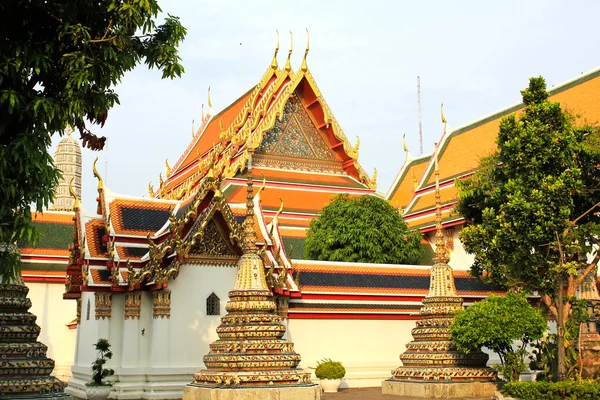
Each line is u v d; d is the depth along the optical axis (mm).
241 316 21500
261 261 22578
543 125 25328
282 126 52875
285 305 28625
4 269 14859
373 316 30438
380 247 39000
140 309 25781
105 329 25797
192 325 25703
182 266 25922
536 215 24406
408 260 40125
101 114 16219
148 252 27266
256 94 54406
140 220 27969
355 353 29797
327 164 53938
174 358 25219
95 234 27531
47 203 14609
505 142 25828
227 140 55000
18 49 14281
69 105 14711
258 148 51375
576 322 24500
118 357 25734
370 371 29766
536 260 25297
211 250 26344
